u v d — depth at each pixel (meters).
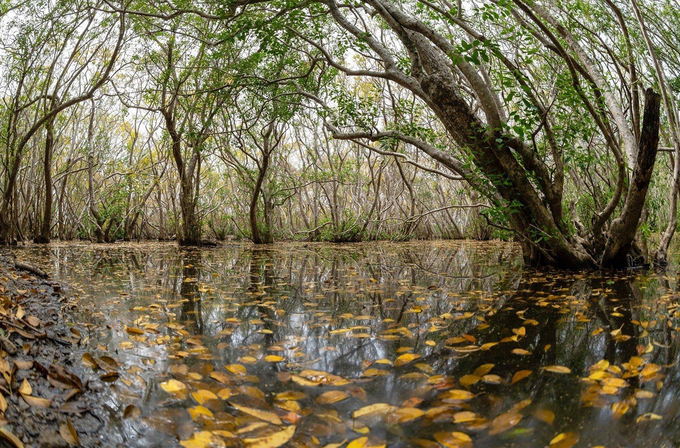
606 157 7.81
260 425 1.66
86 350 2.52
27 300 3.59
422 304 4.15
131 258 9.95
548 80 7.37
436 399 1.90
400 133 8.10
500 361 2.41
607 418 1.69
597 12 7.20
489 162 6.44
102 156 20.66
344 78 19.58
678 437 1.51
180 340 2.87
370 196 26.58
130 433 1.60
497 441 1.55
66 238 23.84
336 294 4.80
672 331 2.98
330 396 1.93
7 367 1.79
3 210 14.48
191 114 14.22
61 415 1.63
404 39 6.64
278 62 11.09
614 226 6.48
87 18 12.73
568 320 3.38
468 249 13.75
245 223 24.25
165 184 23.97
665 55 7.66
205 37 10.95
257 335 3.04
